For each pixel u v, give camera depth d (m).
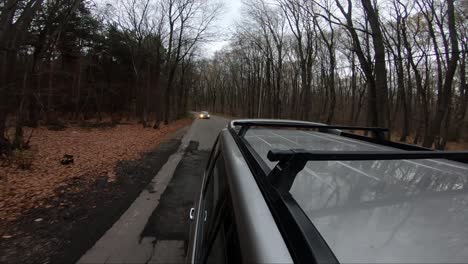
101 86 24.66
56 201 4.57
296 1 16.91
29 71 9.29
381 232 0.80
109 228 3.66
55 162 7.32
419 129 22.11
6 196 4.64
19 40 7.79
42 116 16.78
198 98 85.38
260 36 31.47
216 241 1.21
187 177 6.37
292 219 0.79
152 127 20.72
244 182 1.12
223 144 2.18
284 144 1.99
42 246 3.16
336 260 0.66
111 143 11.29
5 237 3.34
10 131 12.53
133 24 21.12
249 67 42.97
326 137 2.48
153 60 24.70
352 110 31.03
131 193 5.13
